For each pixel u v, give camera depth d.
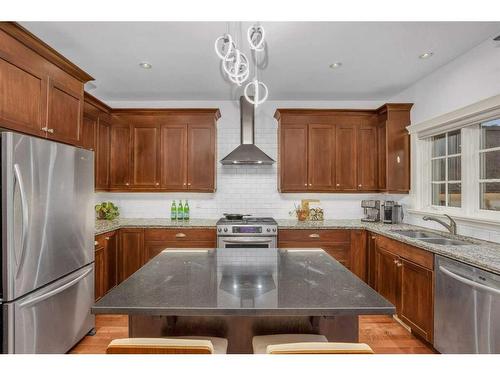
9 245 1.69
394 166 3.61
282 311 1.11
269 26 2.25
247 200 4.18
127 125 3.85
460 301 1.96
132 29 2.30
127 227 3.53
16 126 1.86
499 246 2.25
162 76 3.27
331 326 1.49
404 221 3.73
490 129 2.61
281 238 3.53
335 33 2.36
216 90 3.75
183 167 3.85
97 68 3.05
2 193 1.69
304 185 3.85
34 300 1.83
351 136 3.86
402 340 2.53
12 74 1.83
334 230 3.52
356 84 3.53
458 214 2.82
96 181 3.50
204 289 1.32
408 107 3.59
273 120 4.19
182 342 0.95
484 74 2.51
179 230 3.54
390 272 2.91
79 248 2.35
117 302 1.16
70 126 2.43
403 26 2.26
